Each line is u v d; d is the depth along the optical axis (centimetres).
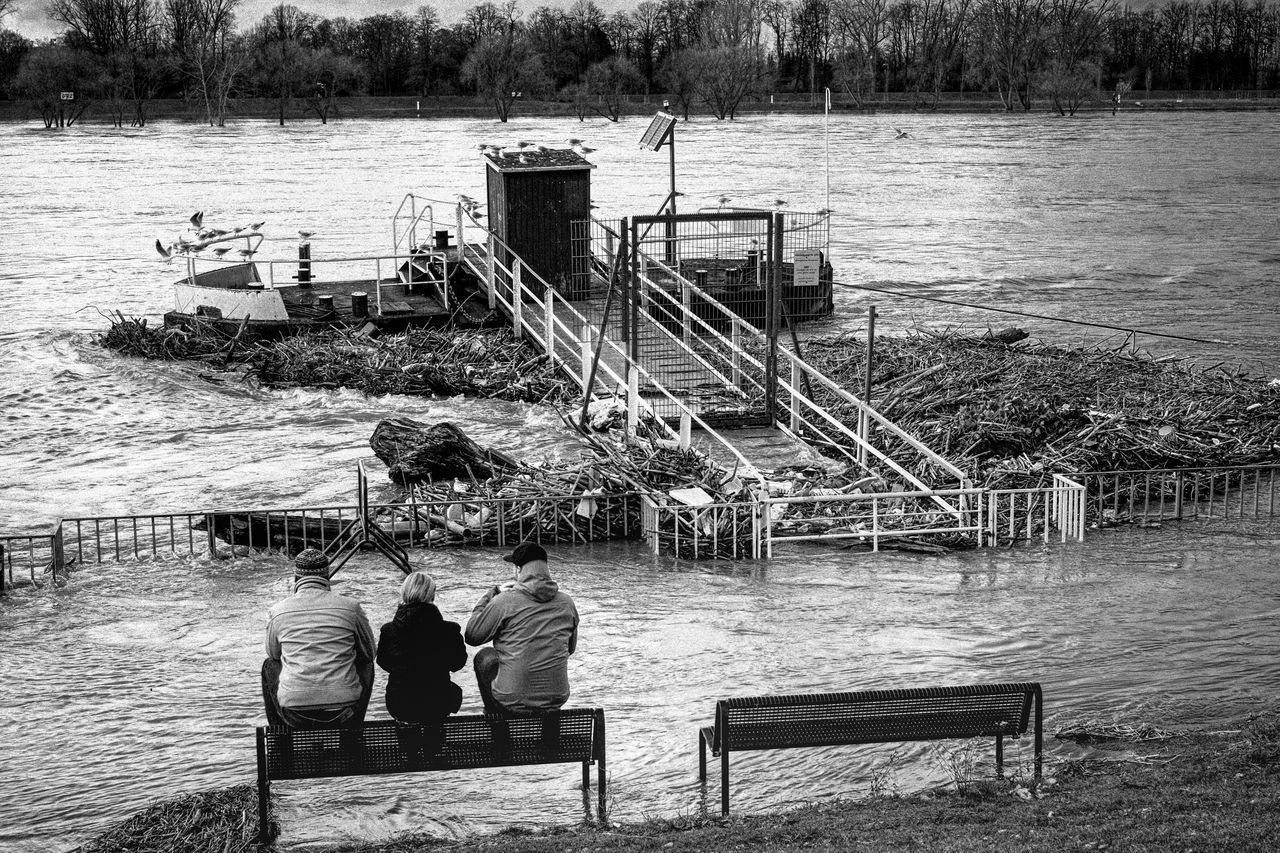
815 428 3034
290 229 7950
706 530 2405
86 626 2053
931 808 1305
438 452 2752
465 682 1770
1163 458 2886
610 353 3609
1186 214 8956
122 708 1747
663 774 1503
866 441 2816
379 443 2795
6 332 4647
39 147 15562
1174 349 4594
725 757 1355
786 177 11425
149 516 2356
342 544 2369
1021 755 1486
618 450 2819
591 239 4253
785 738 1363
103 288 5725
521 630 1372
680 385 3331
